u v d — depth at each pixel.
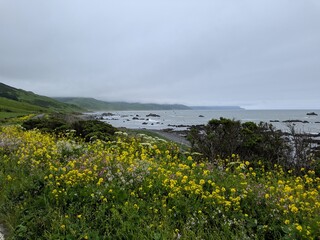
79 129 17.34
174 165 8.64
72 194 6.17
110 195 6.12
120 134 15.77
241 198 6.11
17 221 5.53
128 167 7.62
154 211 5.59
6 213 5.91
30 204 6.02
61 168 7.44
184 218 5.55
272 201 5.93
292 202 5.80
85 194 6.13
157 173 7.27
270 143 11.46
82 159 8.71
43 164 8.33
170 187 6.29
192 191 6.11
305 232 4.66
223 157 11.27
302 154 10.59
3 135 12.98
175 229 5.05
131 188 6.64
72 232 4.95
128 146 12.16
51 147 10.56
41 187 6.70
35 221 5.45
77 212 5.73
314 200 6.12
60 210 5.75
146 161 8.35
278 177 8.95
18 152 9.64
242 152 11.56
